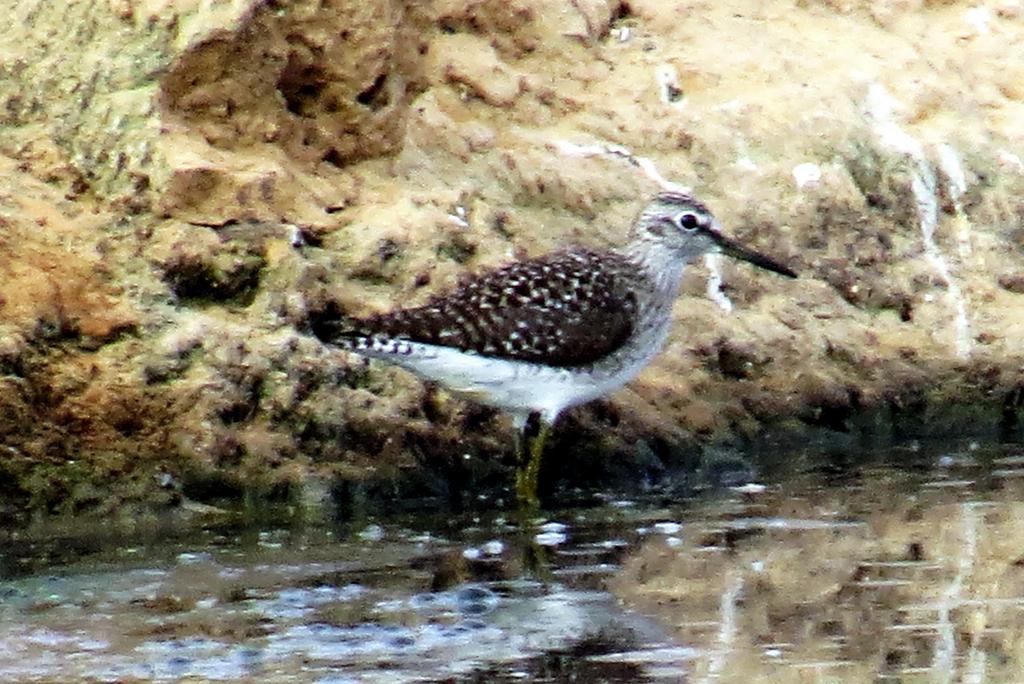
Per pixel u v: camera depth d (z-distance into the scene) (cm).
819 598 1127
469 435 1427
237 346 1370
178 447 1337
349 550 1258
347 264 1452
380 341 1351
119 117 1441
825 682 984
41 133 1449
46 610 1128
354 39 1518
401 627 1087
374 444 1386
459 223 1504
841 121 1691
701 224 1452
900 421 1591
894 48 1778
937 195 1702
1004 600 1116
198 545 1276
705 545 1255
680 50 1720
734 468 1495
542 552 1246
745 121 1673
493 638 1066
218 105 1473
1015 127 1764
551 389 1399
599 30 1712
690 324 1566
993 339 1631
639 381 1511
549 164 1600
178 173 1418
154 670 1017
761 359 1564
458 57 1630
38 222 1388
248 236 1422
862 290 1638
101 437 1329
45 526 1312
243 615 1112
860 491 1399
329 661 1029
